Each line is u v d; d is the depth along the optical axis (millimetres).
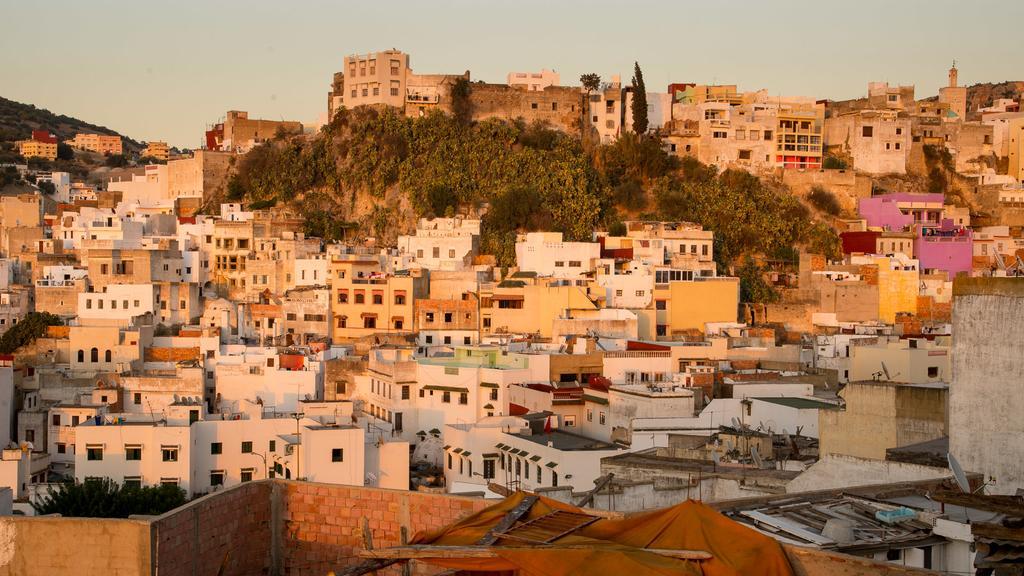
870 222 180250
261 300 147000
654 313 134875
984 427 33719
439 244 151500
